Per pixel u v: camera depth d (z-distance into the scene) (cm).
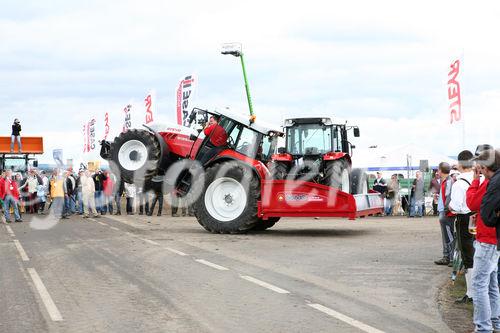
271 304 813
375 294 889
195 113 1819
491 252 672
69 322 714
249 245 1466
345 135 1886
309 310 780
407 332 675
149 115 2780
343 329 686
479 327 675
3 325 699
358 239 1628
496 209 643
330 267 1138
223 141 1747
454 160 3225
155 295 867
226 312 767
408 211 2861
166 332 672
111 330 679
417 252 1362
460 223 859
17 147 2862
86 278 1001
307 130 1845
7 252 1329
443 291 923
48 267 1115
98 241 1536
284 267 1130
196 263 1164
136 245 1448
